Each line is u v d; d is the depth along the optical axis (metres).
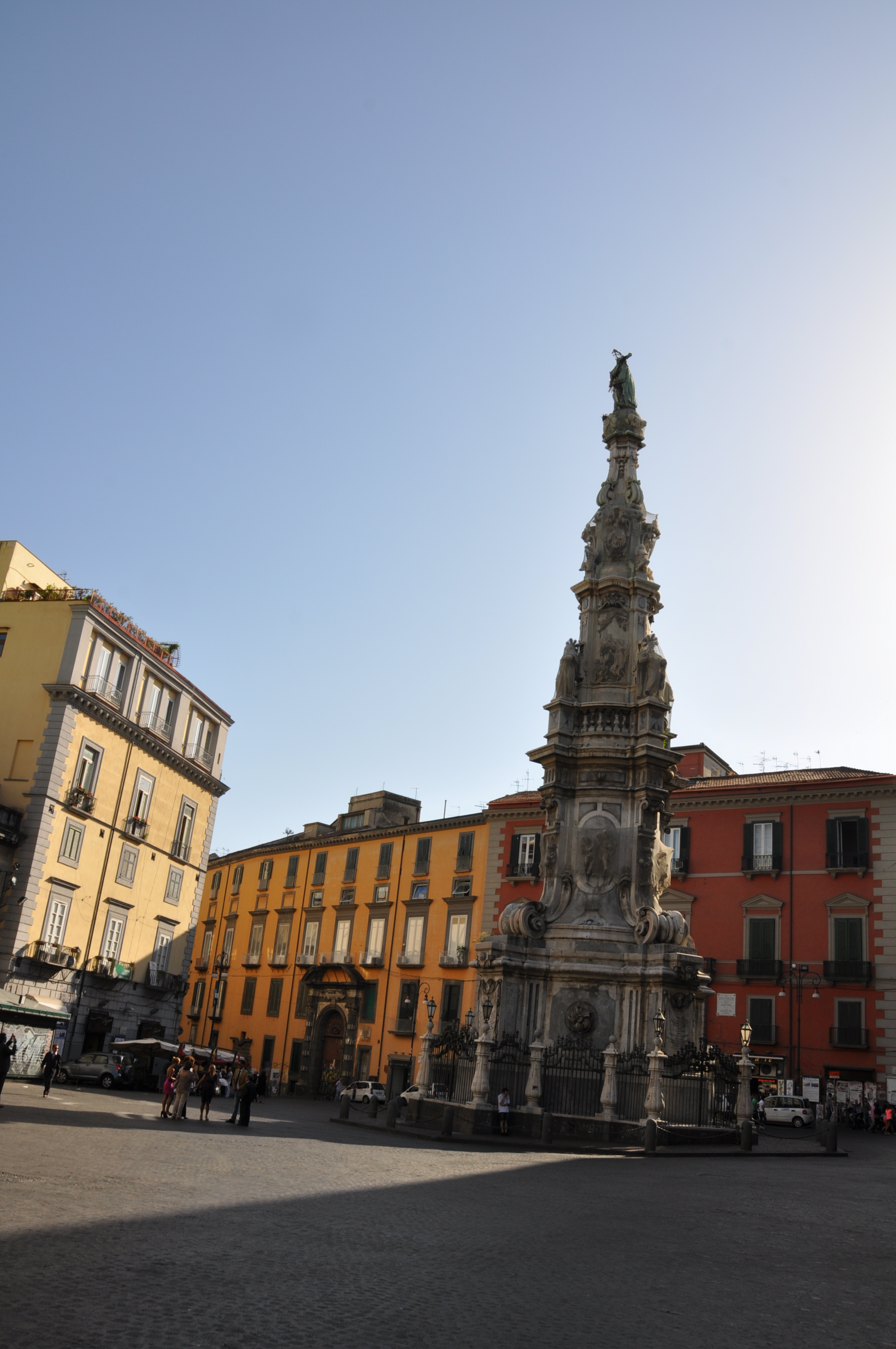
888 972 47.59
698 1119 27.84
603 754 32.62
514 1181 17.45
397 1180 16.53
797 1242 12.99
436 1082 30.02
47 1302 7.29
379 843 67.25
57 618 46.03
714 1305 9.28
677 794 55.16
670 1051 28.80
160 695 52.69
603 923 30.89
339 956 66.50
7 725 45.09
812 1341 8.28
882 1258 12.17
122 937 49.19
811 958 49.81
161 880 52.66
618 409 38.44
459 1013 58.62
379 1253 10.29
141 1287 7.98
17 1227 9.75
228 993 74.75
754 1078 49.09
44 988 43.59
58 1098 30.80
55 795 44.06
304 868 72.38
